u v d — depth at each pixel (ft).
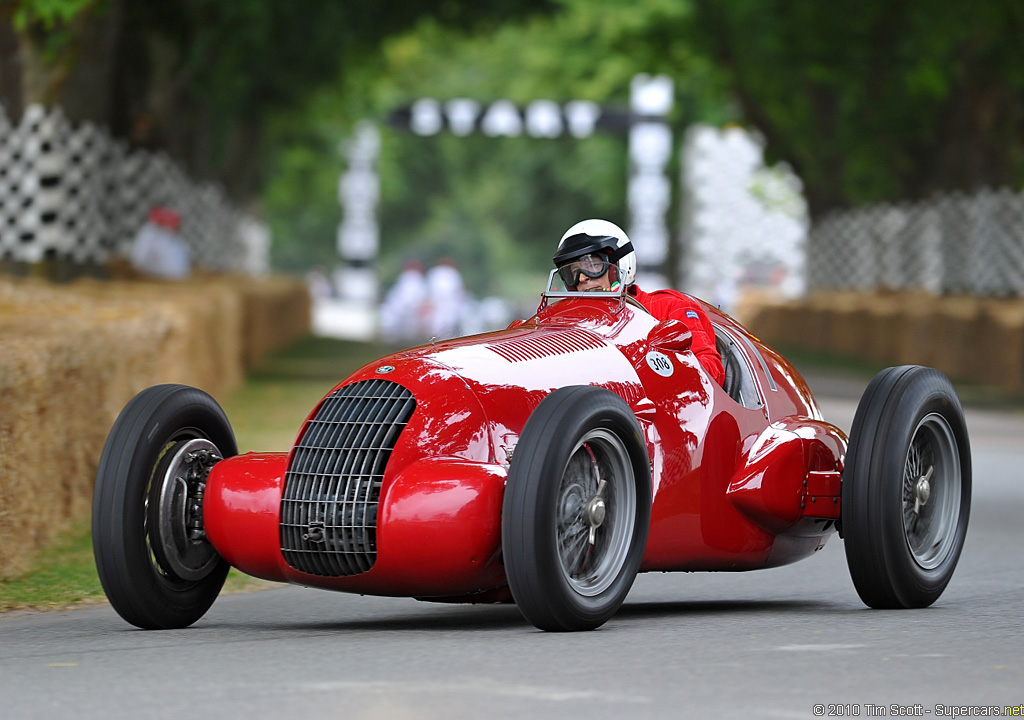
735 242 640.17
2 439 96.43
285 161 652.07
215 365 222.07
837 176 493.36
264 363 340.80
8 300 146.10
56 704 57.41
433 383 74.69
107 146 221.46
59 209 215.10
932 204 424.46
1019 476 167.84
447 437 73.26
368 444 73.67
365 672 62.80
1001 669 63.67
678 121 640.17
